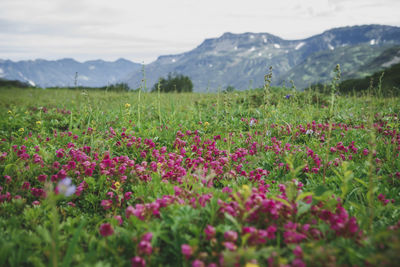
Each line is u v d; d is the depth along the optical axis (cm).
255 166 501
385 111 913
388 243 213
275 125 775
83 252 262
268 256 213
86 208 371
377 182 411
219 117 934
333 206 289
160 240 280
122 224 315
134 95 1803
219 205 285
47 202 343
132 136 608
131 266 243
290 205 265
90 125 802
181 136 661
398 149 536
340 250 236
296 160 511
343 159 519
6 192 363
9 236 275
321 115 923
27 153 497
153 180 389
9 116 898
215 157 538
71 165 420
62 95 1948
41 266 237
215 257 241
